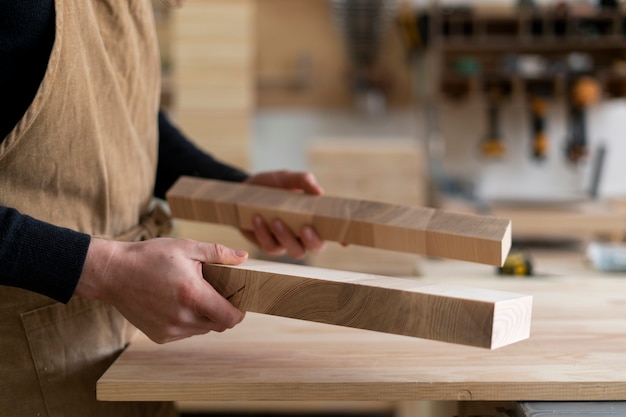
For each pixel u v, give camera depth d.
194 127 3.96
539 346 1.09
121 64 1.16
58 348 1.09
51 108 1.02
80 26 1.05
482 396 0.96
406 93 4.79
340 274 0.99
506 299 0.87
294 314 0.96
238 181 1.45
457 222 1.10
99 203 1.14
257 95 4.82
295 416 3.19
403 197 3.56
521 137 4.76
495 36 4.73
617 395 0.96
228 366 1.03
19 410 1.07
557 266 2.41
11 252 0.93
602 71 4.38
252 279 0.97
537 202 4.19
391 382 0.97
